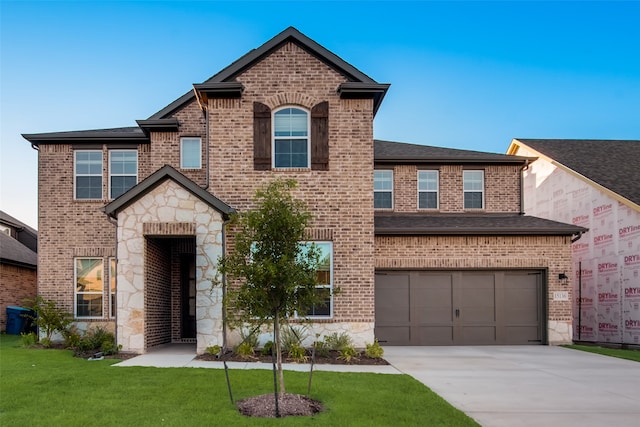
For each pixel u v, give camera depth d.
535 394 8.69
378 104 14.45
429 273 15.99
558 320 15.84
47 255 15.99
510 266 15.95
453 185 18.67
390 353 13.80
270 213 7.82
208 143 13.62
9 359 11.31
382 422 6.55
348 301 13.31
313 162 13.62
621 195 17.42
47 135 16.17
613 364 12.00
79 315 15.83
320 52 13.73
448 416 6.91
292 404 7.30
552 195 21.33
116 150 16.64
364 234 13.52
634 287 16.83
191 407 7.08
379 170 18.64
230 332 12.82
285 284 7.49
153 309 13.53
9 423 6.29
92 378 8.99
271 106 13.73
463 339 15.83
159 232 12.68
